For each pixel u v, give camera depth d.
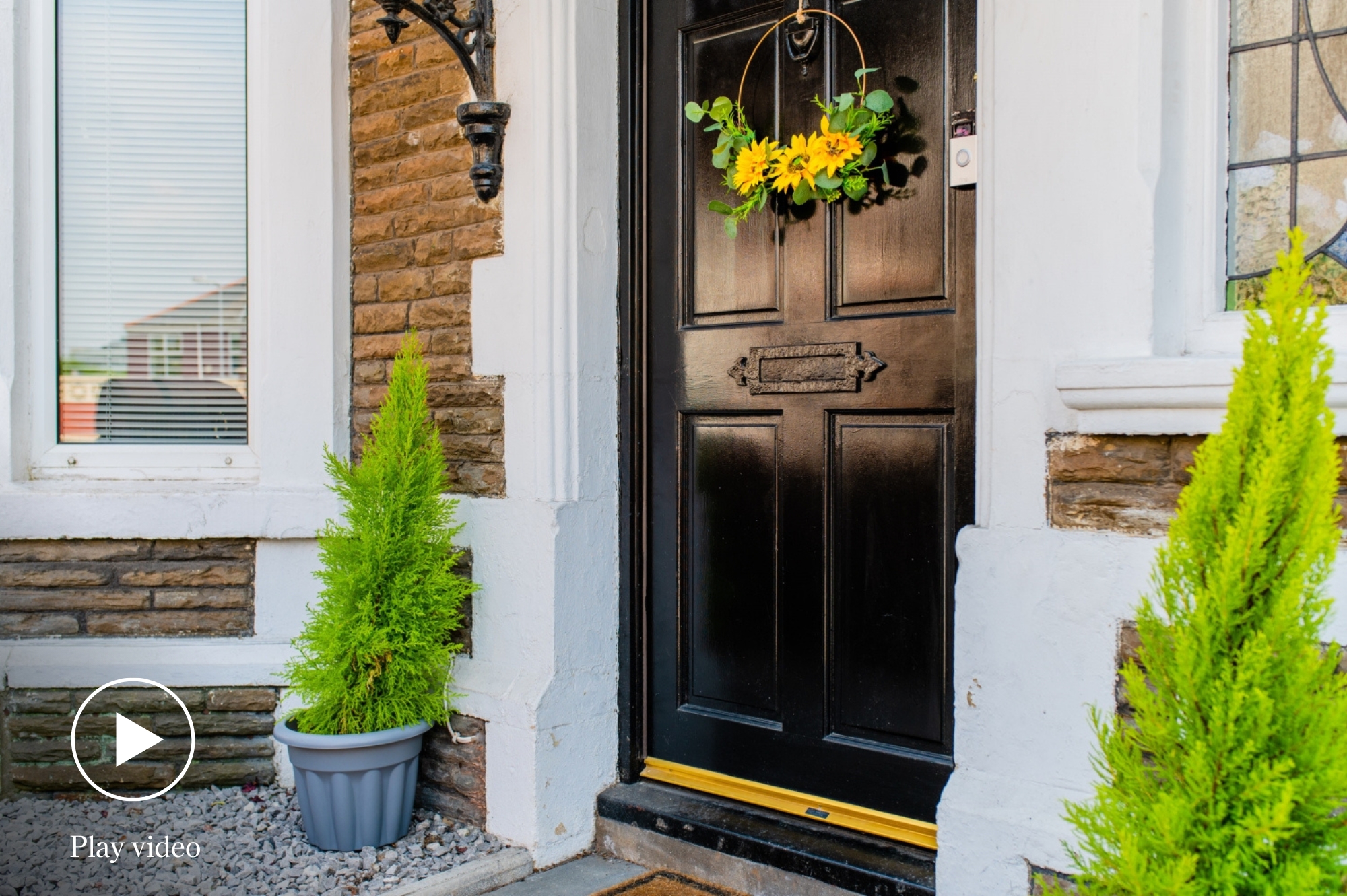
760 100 2.88
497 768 2.97
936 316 2.55
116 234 3.64
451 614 3.01
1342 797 1.34
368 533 2.94
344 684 2.87
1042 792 2.12
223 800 3.35
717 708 3.01
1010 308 2.18
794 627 2.82
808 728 2.80
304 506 3.43
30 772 3.42
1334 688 1.33
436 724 3.16
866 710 2.70
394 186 3.38
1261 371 1.37
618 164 3.11
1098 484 2.09
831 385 2.72
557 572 2.94
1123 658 2.03
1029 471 2.16
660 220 3.08
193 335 3.64
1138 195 2.03
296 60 3.45
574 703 2.99
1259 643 1.30
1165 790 1.42
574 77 2.96
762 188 2.77
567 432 2.98
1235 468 1.37
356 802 2.89
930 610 2.58
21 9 3.55
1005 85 2.19
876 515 2.67
